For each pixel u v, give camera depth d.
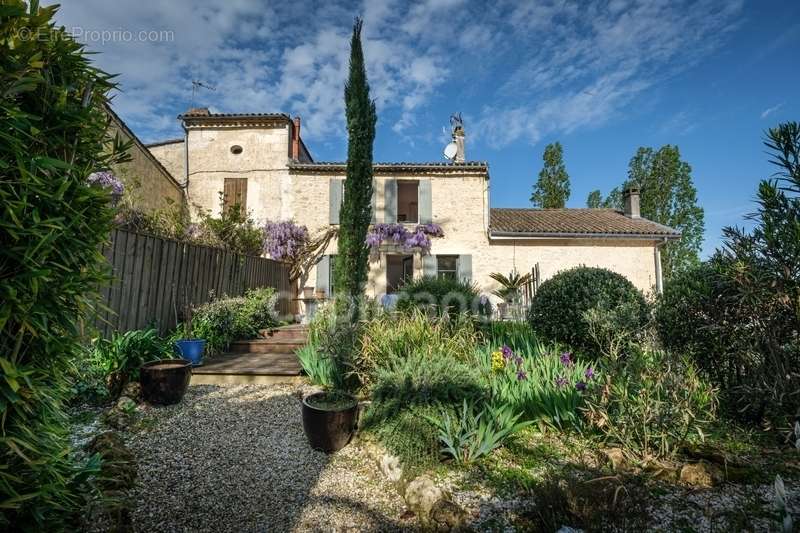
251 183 11.40
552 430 3.09
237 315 6.46
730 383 3.23
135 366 4.05
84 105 1.50
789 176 2.79
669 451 2.69
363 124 5.92
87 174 1.54
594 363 4.48
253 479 2.58
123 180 8.22
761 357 2.98
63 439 1.59
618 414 2.85
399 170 11.35
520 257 11.26
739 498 2.19
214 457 2.87
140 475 2.56
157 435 3.18
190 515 2.17
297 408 3.84
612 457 2.57
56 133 1.44
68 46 1.41
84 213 1.54
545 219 12.61
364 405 3.61
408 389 3.06
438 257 11.54
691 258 16.88
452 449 2.60
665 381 2.84
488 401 3.21
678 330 3.52
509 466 2.59
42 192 1.25
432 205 11.41
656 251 11.29
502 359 3.95
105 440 2.64
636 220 12.64
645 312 4.18
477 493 2.30
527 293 10.27
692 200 17.33
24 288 1.24
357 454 2.96
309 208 11.27
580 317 4.88
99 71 1.54
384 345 4.06
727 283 3.07
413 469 2.53
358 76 6.00
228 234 9.68
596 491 1.98
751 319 3.06
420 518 2.12
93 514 1.76
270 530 2.06
